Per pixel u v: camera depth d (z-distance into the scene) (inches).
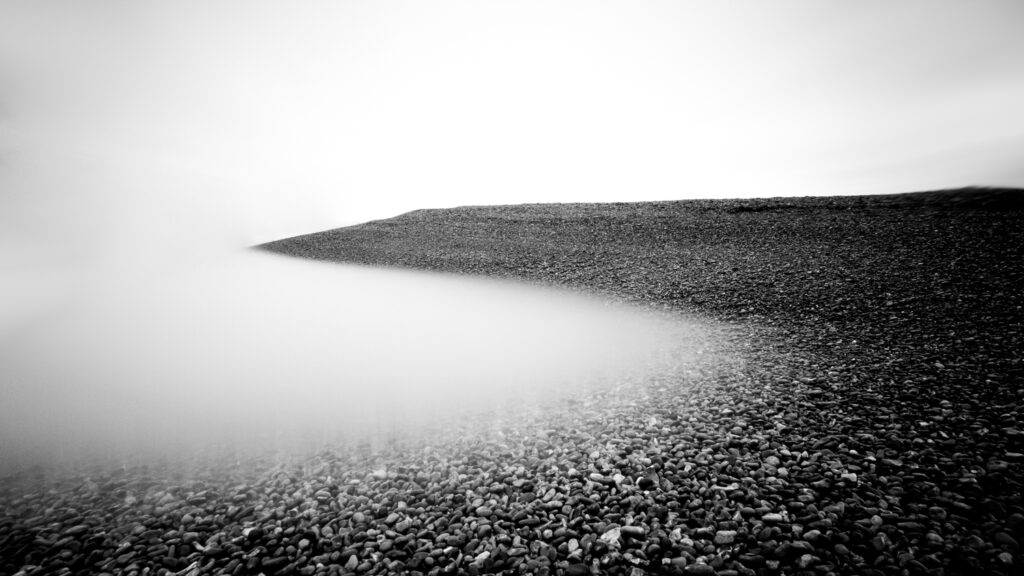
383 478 218.2
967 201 840.3
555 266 775.1
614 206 1337.4
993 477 175.0
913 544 147.5
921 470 185.3
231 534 182.5
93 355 432.8
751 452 212.1
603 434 244.1
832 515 165.2
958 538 147.9
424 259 912.3
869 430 219.0
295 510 196.2
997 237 605.6
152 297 692.7
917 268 530.0
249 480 222.1
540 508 186.9
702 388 292.7
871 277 519.8
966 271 494.9
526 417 275.7
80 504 206.1
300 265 933.2
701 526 167.8
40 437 274.5
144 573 162.4
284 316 565.0
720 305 498.9
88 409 314.2
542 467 217.5
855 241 702.5
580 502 188.4
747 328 417.7
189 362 409.1
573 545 164.1
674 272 663.1
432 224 1320.1
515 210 1424.7
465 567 157.9
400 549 169.0
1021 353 288.5
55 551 175.3
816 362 315.9
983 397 237.9
